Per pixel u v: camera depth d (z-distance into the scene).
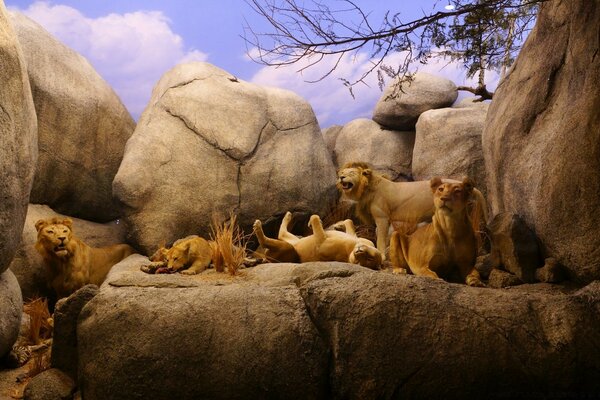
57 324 5.38
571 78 5.80
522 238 5.96
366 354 4.66
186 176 8.58
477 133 9.24
